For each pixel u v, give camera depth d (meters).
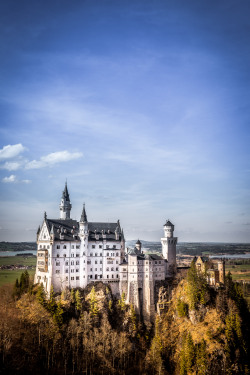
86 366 142.75
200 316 161.62
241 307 162.88
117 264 191.75
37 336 148.38
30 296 171.50
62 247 179.38
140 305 182.00
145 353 164.88
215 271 175.38
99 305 171.25
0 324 146.50
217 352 143.75
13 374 130.88
